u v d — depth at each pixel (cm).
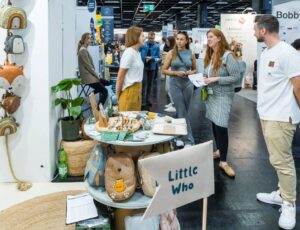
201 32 1279
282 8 589
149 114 298
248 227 277
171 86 441
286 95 265
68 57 499
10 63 339
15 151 358
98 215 237
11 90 338
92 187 241
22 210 299
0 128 334
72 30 554
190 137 454
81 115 397
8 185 356
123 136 226
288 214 278
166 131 240
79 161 370
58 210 299
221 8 2100
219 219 290
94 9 912
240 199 329
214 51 374
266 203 321
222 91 374
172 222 226
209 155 174
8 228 272
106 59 1138
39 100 353
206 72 391
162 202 159
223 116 378
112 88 713
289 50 259
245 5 1955
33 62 347
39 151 360
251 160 447
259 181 374
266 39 272
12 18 317
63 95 424
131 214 233
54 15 374
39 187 352
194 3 1894
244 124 662
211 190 177
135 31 371
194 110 798
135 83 379
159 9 2198
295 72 255
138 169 233
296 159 446
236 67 363
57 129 395
